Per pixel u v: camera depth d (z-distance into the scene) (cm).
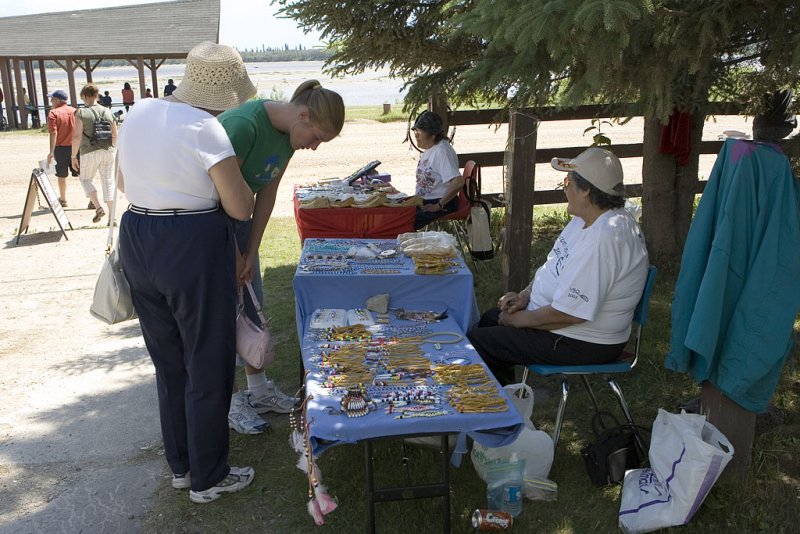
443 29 440
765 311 303
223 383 327
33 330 577
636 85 338
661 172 676
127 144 296
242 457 379
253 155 343
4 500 345
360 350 354
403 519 322
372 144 1686
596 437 361
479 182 651
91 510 336
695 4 309
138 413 436
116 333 573
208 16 2888
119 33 2789
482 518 312
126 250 307
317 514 294
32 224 951
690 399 429
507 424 292
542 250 750
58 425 421
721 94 467
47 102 2870
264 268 720
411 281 417
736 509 322
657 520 309
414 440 369
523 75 352
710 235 311
